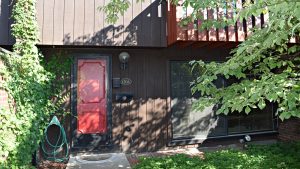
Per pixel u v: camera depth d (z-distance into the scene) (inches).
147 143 312.8
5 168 177.6
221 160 235.5
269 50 197.0
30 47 254.1
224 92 171.5
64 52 298.8
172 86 322.3
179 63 325.1
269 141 341.7
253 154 254.2
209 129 329.4
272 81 144.3
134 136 310.8
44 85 275.4
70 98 299.6
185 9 265.4
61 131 291.6
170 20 283.4
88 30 278.4
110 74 307.1
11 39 273.7
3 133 178.7
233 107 145.5
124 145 308.5
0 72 183.9
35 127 239.5
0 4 273.6
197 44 295.3
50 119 293.7
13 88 204.8
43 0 271.4
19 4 256.1
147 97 315.0
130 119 310.8
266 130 350.0
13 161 189.6
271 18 135.2
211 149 315.6
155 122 315.9
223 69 159.3
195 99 325.1
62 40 272.7
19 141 201.9
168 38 288.4
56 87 295.9
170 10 283.0
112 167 252.7
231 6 236.1
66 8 275.4
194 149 318.3
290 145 283.0
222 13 259.1
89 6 280.1
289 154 255.4
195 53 325.7
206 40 269.9
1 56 187.8
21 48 252.4
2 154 173.0
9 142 182.4
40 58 287.4
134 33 287.7
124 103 310.7
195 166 224.2
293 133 322.3
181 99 323.3
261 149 271.7
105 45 281.9
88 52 303.6
